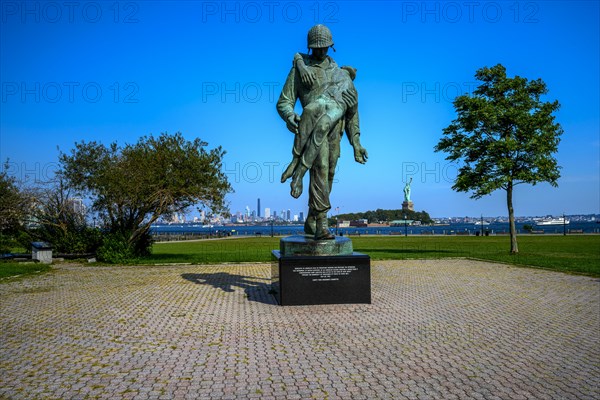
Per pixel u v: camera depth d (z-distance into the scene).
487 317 10.07
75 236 24.05
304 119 11.62
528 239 46.06
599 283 15.10
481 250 30.69
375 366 6.82
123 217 24.00
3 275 17.16
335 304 11.23
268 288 13.90
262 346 7.81
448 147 27.39
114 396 5.70
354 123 12.52
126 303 11.62
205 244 43.50
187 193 22.98
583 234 59.69
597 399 5.65
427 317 10.02
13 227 24.70
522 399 5.66
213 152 23.94
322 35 11.85
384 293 13.10
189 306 11.17
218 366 6.79
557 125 25.17
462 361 7.08
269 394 5.77
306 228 12.47
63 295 12.91
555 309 10.96
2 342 8.07
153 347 7.76
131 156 22.97
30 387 5.98
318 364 6.89
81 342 8.07
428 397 5.70
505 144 24.53
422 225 180.00
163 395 5.73
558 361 7.10
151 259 24.00
